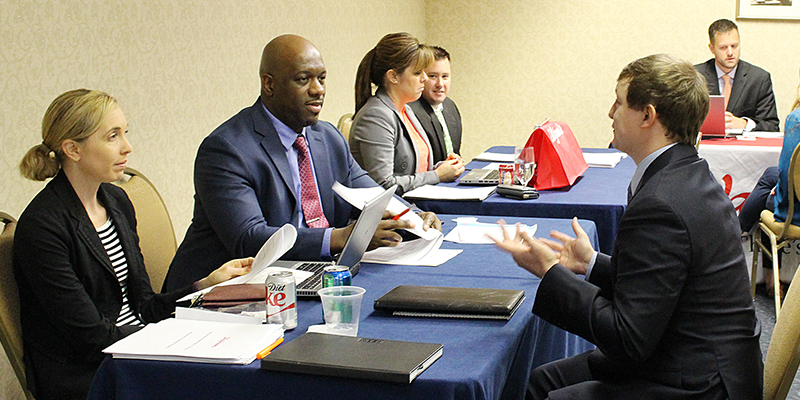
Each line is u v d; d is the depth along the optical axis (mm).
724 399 1242
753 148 3934
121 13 2680
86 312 1660
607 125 6109
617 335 1235
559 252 1664
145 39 2816
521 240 1582
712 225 1266
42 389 1673
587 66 6062
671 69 1372
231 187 1963
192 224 2141
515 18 6152
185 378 1216
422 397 1111
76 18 2467
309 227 2176
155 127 2904
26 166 1708
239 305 1470
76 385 1656
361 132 3061
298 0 4074
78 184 1779
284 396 1178
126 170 2283
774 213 3330
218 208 1954
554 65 6141
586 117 6148
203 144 2010
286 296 1375
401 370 1107
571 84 6129
